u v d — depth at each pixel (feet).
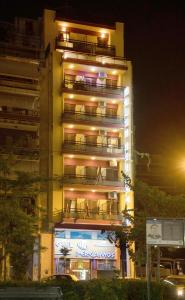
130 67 189.67
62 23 188.96
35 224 97.91
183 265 165.99
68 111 178.81
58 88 179.83
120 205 175.94
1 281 46.62
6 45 179.11
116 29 194.70
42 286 42.80
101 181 175.42
